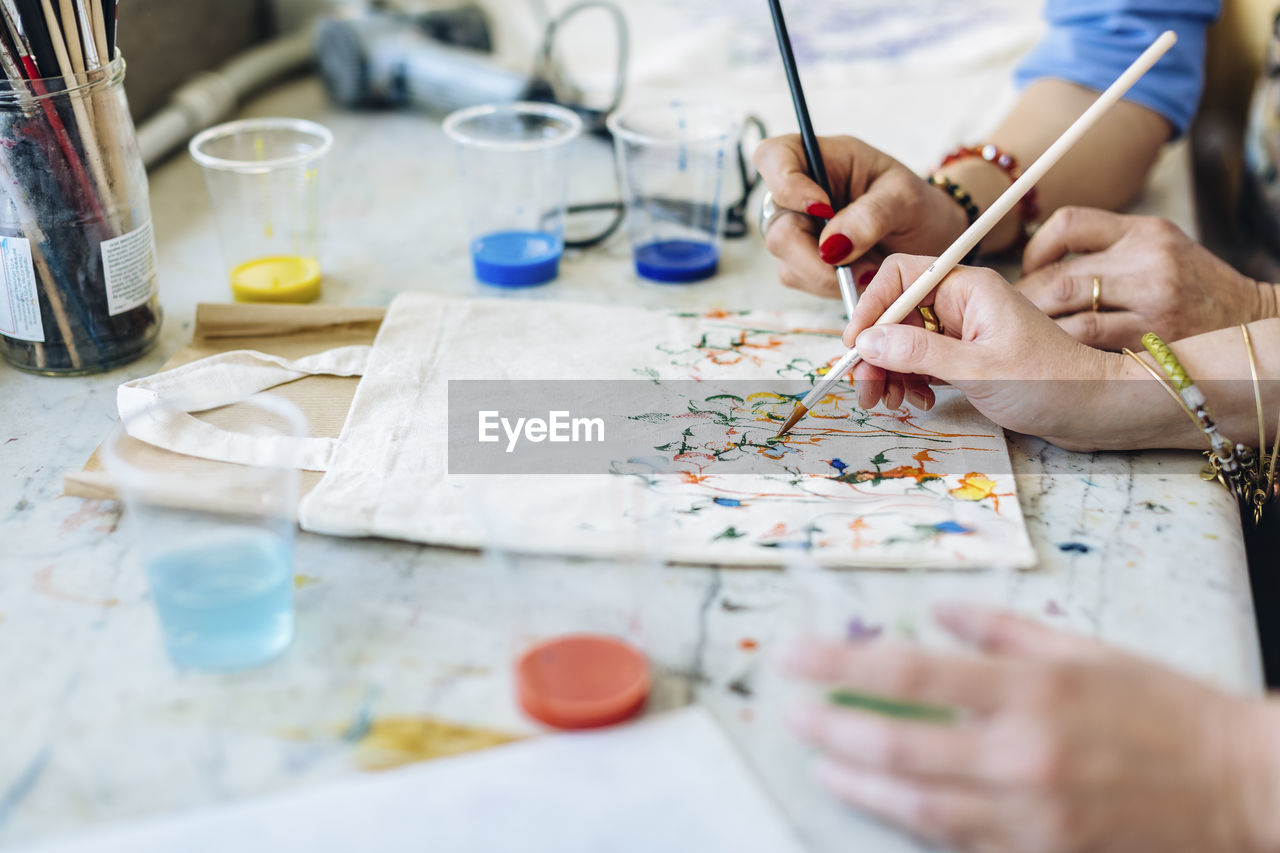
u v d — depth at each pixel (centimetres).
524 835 58
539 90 109
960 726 58
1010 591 67
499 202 90
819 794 60
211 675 64
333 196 101
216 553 63
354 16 115
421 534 68
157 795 60
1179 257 81
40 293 77
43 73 73
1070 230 83
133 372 80
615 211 100
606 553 66
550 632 63
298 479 71
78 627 65
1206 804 57
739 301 89
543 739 61
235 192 86
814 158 83
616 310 84
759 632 65
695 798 59
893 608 61
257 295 86
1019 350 72
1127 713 57
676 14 138
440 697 63
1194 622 66
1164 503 72
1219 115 124
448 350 80
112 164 77
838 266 82
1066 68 99
